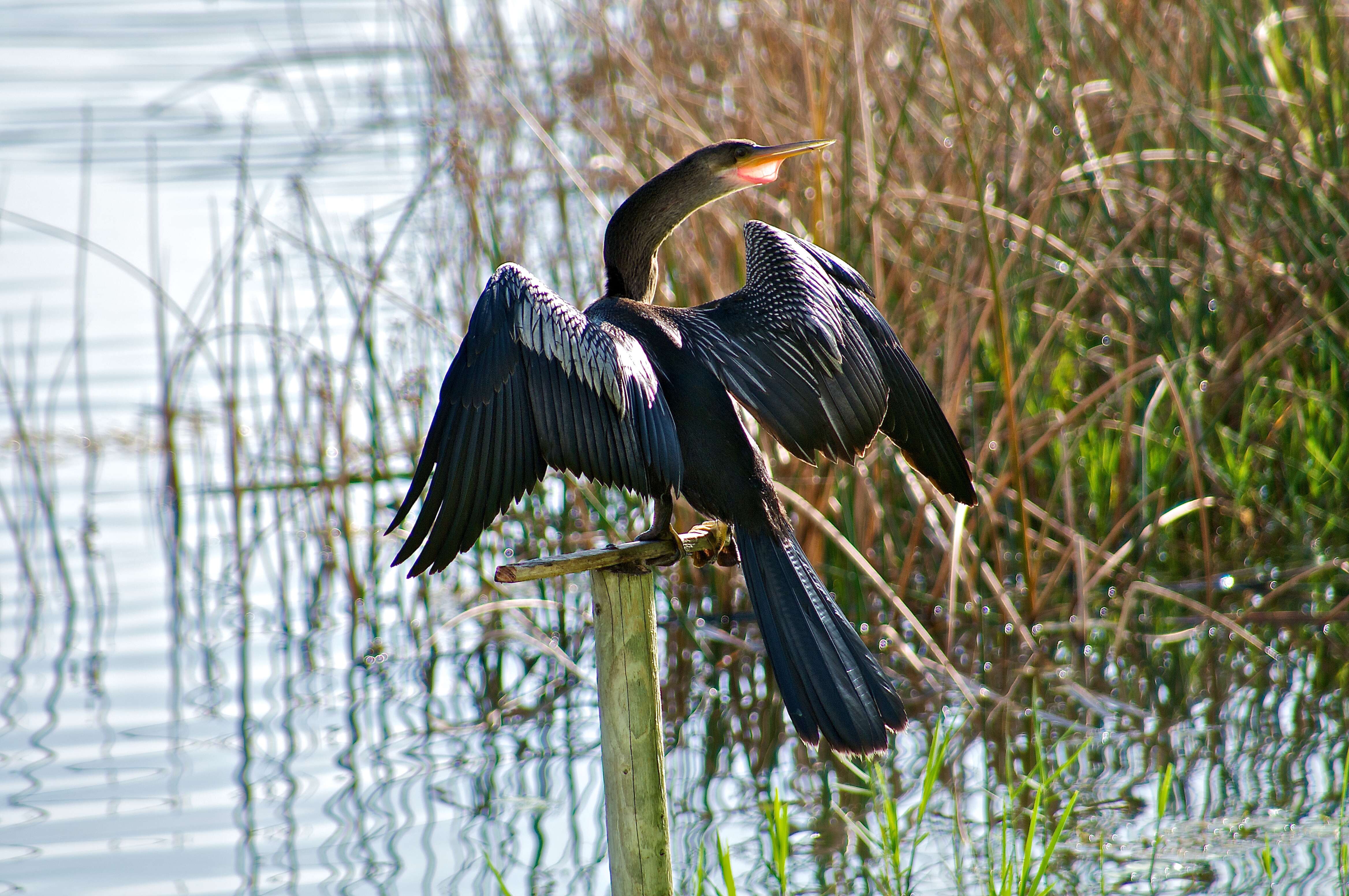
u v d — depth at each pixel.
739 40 12.70
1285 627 9.99
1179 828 7.73
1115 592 10.52
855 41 9.91
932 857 7.65
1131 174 11.72
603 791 8.62
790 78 12.17
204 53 25.94
